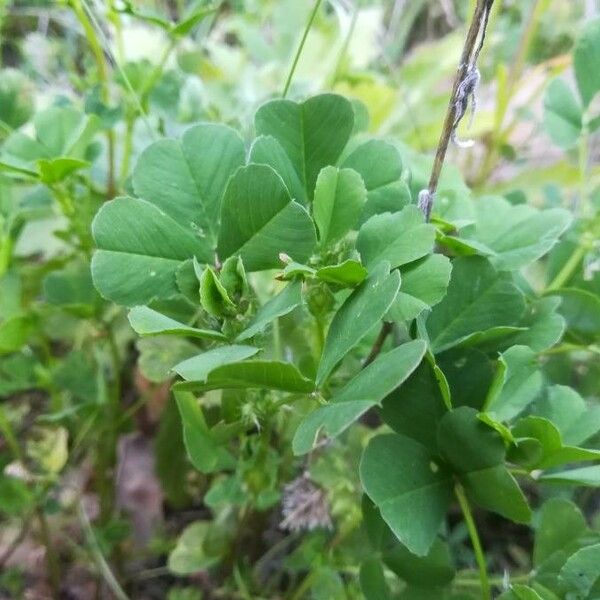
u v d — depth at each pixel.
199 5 0.19
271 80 0.24
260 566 0.16
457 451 0.10
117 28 0.16
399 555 0.11
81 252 0.16
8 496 0.15
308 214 0.09
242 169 0.09
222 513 0.15
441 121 0.23
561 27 0.27
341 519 0.14
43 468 0.16
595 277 0.13
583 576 0.09
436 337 0.10
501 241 0.12
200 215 0.10
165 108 0.17
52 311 0.16
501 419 0.10
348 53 0.24
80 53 0.26
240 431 0.11
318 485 0.14
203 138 0.10
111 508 0.17
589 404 0.13
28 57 0.25
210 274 0.09
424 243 0.09
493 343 0.11
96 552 0.16
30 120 0.17
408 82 0.25
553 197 0.17
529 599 0.09
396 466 0.09
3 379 0.17
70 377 0.16
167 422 0.16
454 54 0.25
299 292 0.09
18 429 0.20
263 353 0.10
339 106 0.10
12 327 0.15
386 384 0.07
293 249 0.09
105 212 0.09
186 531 0.15
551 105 0.14
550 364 0.14
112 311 0.16
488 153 0.22
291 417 0.13
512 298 0.11
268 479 0.13
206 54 0.28
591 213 0.15
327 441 0.12
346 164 0.11
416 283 0.09
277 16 0.26
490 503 0.10
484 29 0.09
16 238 0.16
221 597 0.16
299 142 0.10
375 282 0.08
